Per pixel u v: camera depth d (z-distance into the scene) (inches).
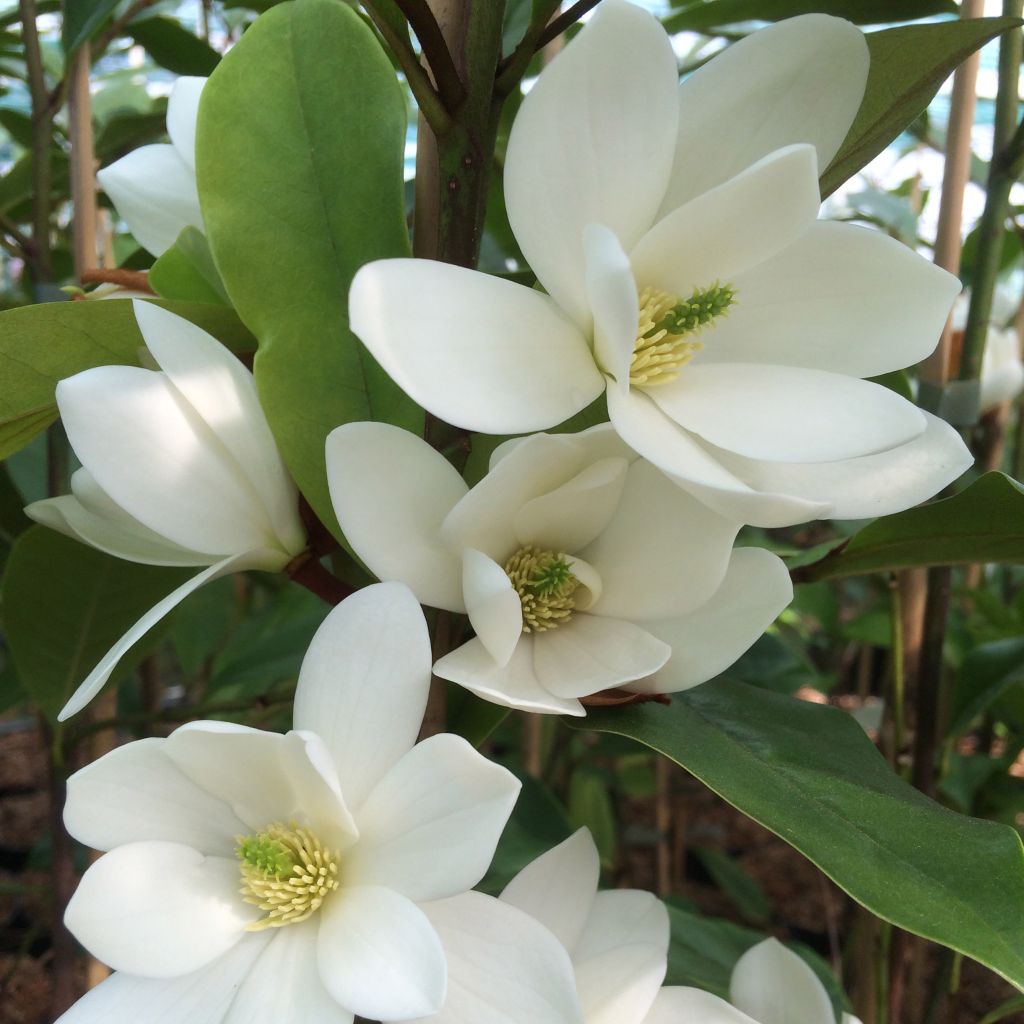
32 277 16.5
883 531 12.1
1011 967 8.5
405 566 9.6
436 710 11.1
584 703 10.0
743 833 34.8
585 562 10.2
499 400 9.0
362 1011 8.6
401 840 9.4
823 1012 11.6
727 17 16.2
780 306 10.1
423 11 9.7
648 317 9.9
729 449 9.4
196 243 11.8
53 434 16.4
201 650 23.2
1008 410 21.7
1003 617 20.8
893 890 9.0
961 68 14.7
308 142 10.5
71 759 16.4
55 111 16.1
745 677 19.5
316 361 10.5
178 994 9.3
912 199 24.4
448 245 10.8
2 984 21.1
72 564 14.2
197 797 9.9
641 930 11.2
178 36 18.4
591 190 9.6
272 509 10.5
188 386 10.0
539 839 17.8
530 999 9.2
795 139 9.9
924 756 15.7
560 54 9.2
